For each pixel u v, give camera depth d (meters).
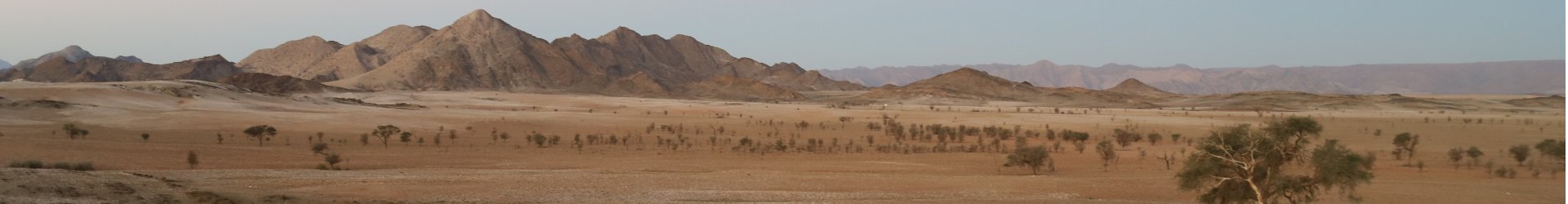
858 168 64.94
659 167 64.38
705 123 140.88
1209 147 35.78
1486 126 131.38
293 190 44.28
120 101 141.25
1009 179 55.22
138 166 58.75
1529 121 149.50
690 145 91.81
